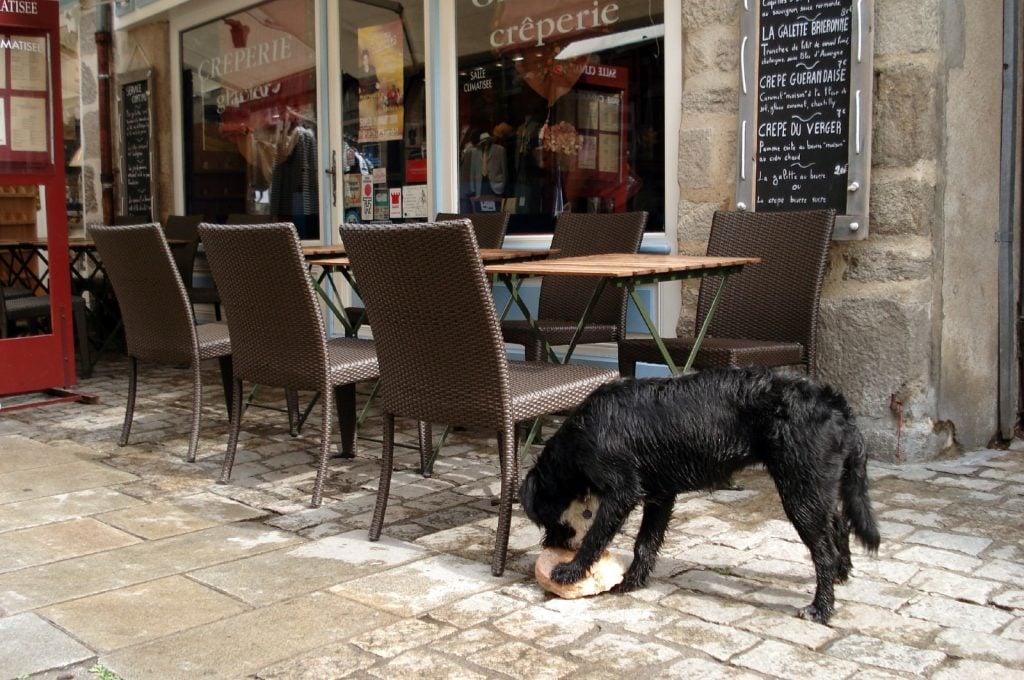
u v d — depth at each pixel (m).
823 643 2.33
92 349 7.94
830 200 4.13
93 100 9.54
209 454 4.40
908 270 3.96
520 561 2.95
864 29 3.96
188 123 8.66
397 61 6.61
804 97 4.18
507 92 5.96
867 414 4.08
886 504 3.45
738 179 4.42
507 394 2.79
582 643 2.35
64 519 3.45
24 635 2.45
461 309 2.78
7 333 5.91
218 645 2.39
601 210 5.46
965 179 4.14
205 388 6.14
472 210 6.26
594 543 2.54
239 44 8.00
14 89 5.46
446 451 4.39
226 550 3.10
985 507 3.41
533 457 4.11
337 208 7.18
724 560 2.91
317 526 3.35
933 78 3.88
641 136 5.20
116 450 4.50
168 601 2.67
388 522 3.38
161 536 3.25
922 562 2.87
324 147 7.21
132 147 9.16
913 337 3.96
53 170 5.62
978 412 4.31
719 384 2.47
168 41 8.68
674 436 2.45
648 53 5.14
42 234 9.20
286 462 4.25
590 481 2.52
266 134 7.84
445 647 2.35
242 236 3.58
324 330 3.56
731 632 2.40
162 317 4.30
